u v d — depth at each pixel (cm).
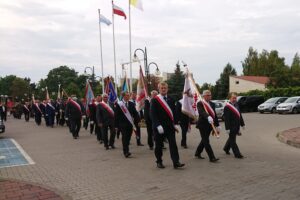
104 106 1348
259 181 770
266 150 1218
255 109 4072
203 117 998
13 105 5003
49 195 704
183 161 1027
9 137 1936
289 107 3488
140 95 1502
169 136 938
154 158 1105
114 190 746
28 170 983
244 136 1680
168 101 940
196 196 678
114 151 1284
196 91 1148
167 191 720
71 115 1734
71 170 963
